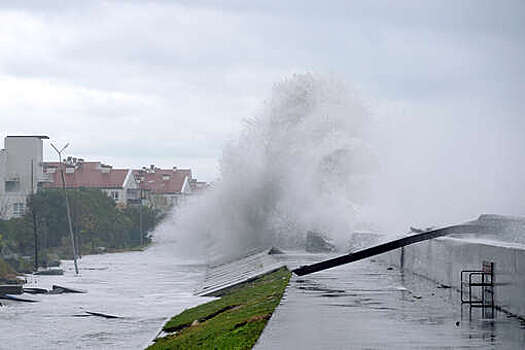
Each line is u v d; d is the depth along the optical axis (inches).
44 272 2378.2
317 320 663.8
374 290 917.8
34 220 2847.0
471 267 813.9
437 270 1001.5
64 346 1040.2
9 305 1504.7
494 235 871.1
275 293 958.4
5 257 2586.1
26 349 1029.2
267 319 724.7
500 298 708.7
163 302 1498.5
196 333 849.5
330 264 852.0
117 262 2903.5
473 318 663.8
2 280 2038.6
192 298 1545.3
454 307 743.7
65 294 1707.7
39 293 1740.9
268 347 534.9
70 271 2474.2
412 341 551.2
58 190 3784.5
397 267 1290.6
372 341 552.1
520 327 611.5
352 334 585.3
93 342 1062.4
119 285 1920.5
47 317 1327.5
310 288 952.9
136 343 1035.9
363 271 1224.8
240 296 1173.1
